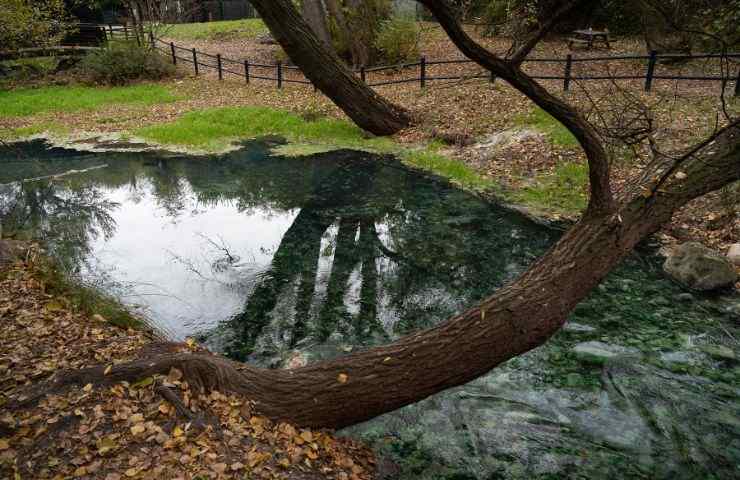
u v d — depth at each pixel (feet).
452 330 12.51
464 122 41.47
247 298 21.67
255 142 43.80
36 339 16.53
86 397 11.96
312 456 11.67
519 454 13.57
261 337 19.07
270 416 12.16
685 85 40.16
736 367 16.66
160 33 86.43
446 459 13.39
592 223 13.66
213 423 11.59
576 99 38.81
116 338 17.17
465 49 9.59
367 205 31.27
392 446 13.80
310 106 50.55
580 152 33.60
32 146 43.52
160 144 43.32
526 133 37.11
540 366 16.97
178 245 26.66
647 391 15.74
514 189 31.73
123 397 12.00
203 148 42.47
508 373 16.67
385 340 18.83
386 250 25.72
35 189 34.76
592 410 15.07
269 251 25.93
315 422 12.32
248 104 52.65
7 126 48.14
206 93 57.67
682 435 14.14
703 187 15.26
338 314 20.49
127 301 21.17
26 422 11.39
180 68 68.90
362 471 12.52
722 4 20.93
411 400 12.46
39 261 23.91
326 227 28.60
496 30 40.68
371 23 59.06
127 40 67.56
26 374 14.17
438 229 27.63
